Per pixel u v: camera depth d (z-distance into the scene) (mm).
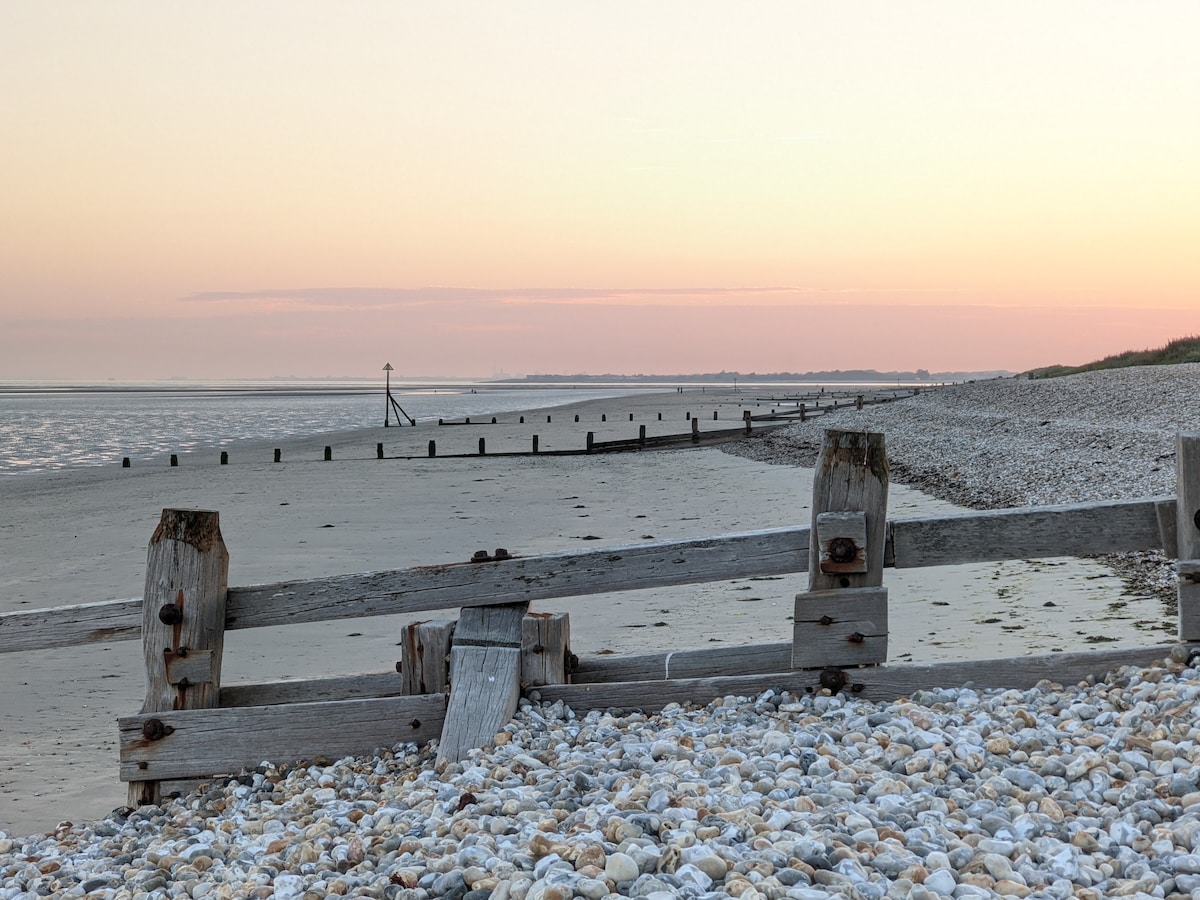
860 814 3961
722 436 49875
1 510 27578
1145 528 5473
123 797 7328
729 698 5652
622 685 5781
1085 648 9258
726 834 3799
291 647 11523
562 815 4266
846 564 5480
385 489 29922
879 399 76062
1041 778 4301
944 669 5582
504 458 42125
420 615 12961
